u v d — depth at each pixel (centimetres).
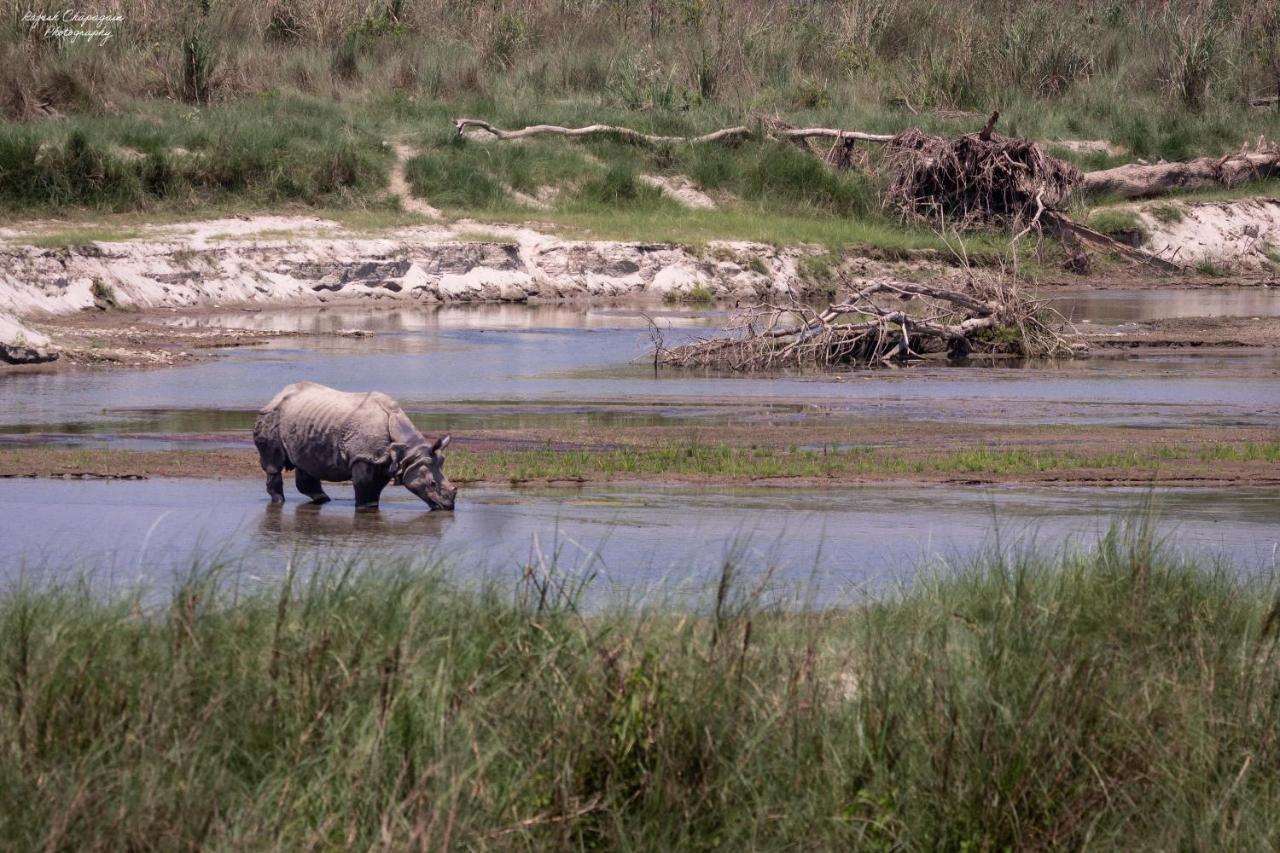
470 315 12962
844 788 2181
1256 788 2281
